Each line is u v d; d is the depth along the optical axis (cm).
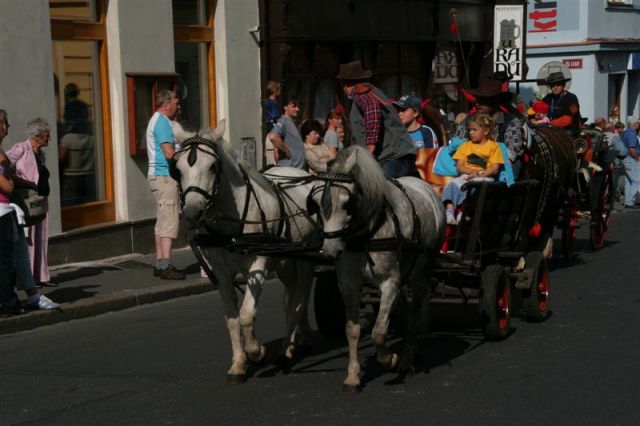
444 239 890
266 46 1803
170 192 1305
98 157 1512
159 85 1570
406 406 757
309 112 1938
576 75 3434
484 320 948
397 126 1014
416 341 890
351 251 764
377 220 769
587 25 3394
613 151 1655
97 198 1512
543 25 3466
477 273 959
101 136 1517
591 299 1180
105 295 1189
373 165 748
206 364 900
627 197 2447
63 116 1449
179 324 1082
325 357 925
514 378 834
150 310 1169
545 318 1075
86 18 1485
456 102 2584
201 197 764
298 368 884
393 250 775
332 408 756
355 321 782
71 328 1070
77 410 761
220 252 817
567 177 1313
